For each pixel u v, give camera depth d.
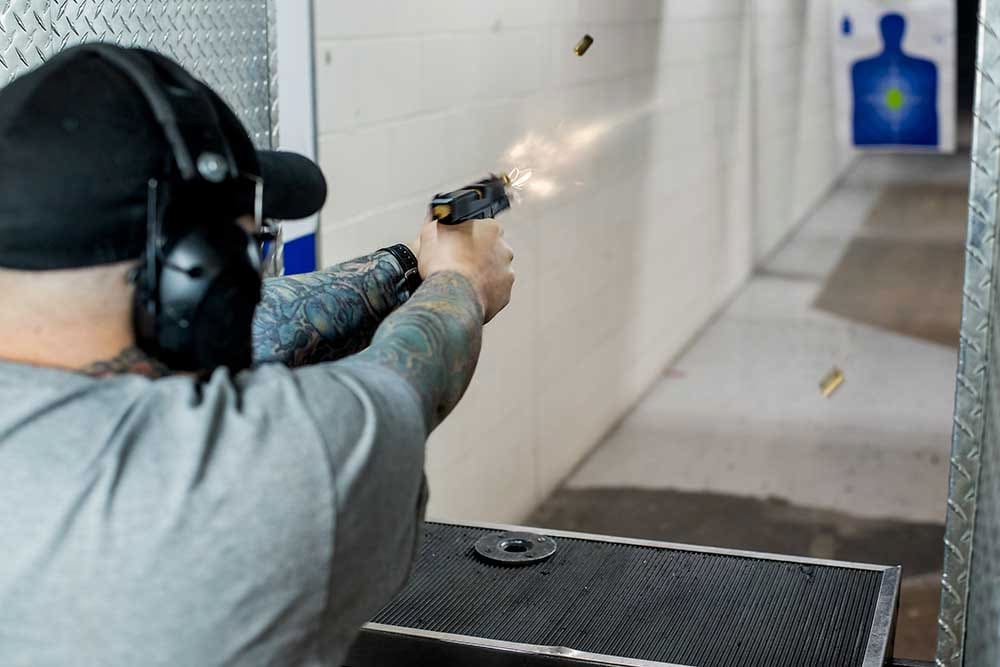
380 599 0.69
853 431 3.51
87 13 1.19
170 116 0.61
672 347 4.13
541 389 2.99
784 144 5.55
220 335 0.64
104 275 0.61
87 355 0.63
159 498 0.58
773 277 5.20
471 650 1.08
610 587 1.21
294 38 1.85
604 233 3.29
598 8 3.06
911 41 5.52
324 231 2.00
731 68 4.47
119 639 0.58
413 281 1.08
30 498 0.58
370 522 0.64
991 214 0.91
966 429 0.96
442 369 0.74
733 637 1.09
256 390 0.64
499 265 0.88
